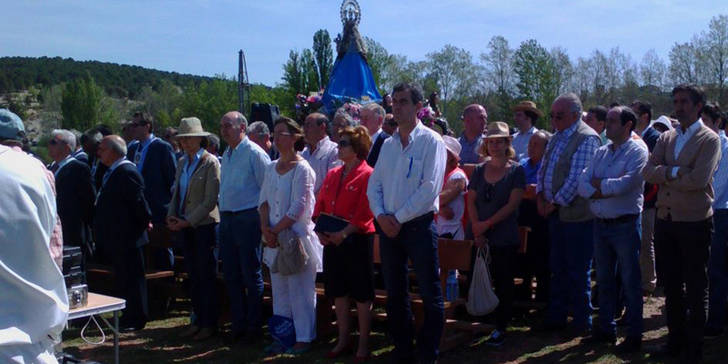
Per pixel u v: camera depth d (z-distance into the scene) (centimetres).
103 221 584
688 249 434
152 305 672
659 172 434
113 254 588
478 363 461
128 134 736
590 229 504
